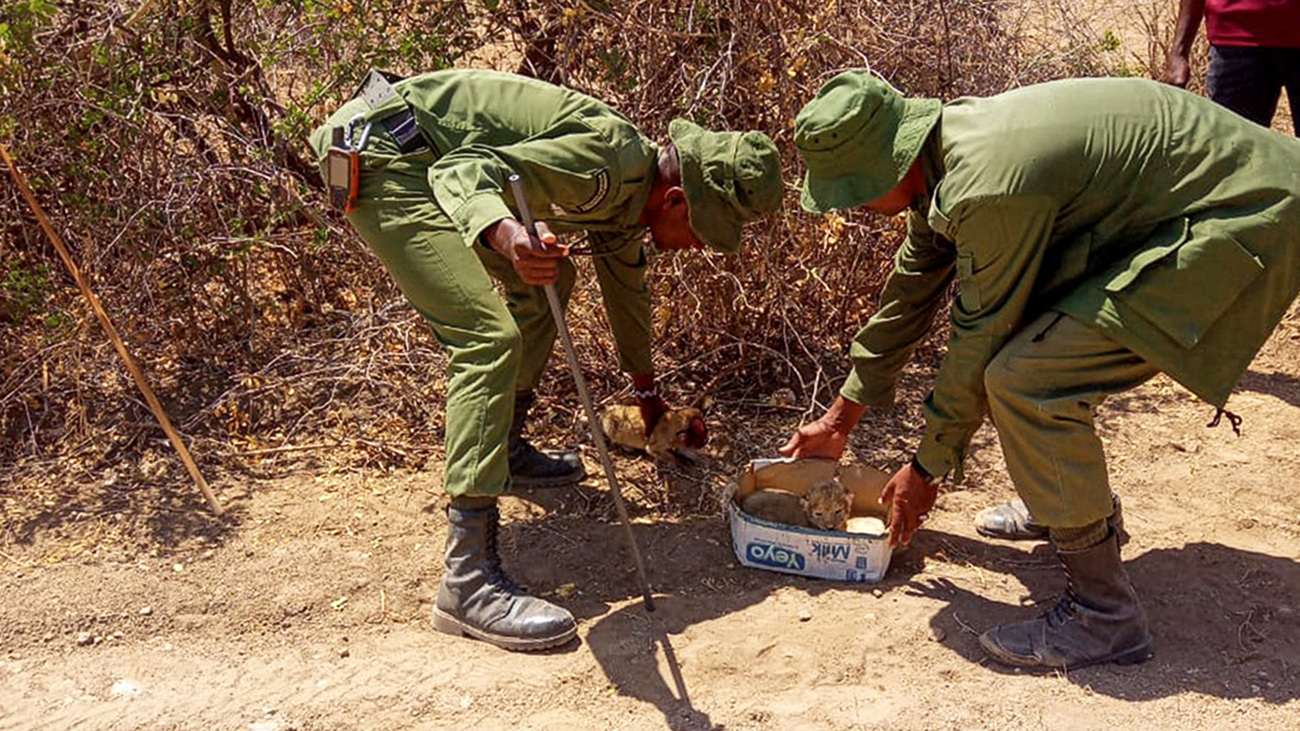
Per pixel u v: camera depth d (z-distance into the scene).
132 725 3.41
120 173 5.05
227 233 5.08
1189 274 3.25
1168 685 3.52
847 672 3.58
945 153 3.35
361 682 3.57
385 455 4.70
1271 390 5.25
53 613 3.85
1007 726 3.37
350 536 4.24
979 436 4.90
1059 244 3.38
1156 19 7.56
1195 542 4.20
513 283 4.19
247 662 3.68
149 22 5.05
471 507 3.70
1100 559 3.53
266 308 5.40
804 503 4.13
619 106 5.04
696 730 3.36
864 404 4.07
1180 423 5.00
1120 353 3.38
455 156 3.58
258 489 4.51
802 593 3.93
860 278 5.26
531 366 4.32
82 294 4.80
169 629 3.82
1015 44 5.59
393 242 3.66
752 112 5.02
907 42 5.18
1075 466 3.39
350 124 3.72
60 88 4.93
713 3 4.89
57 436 4.80
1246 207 3.27
